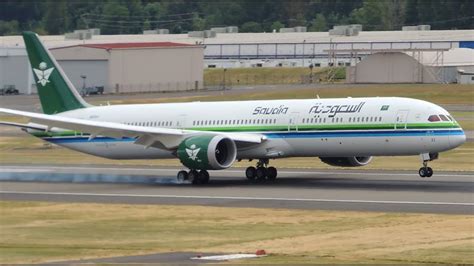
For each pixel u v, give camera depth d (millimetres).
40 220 108812
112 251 88250
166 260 82812
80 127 146000
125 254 86500
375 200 119688
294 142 143125
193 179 145000
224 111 150500
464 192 126938
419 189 131375
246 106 149125
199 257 83938
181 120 153875
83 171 170000
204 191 134000
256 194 129000
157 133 144250
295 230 98250
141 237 95875
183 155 142250
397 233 94562
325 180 146875
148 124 156625
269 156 145125
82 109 164000
